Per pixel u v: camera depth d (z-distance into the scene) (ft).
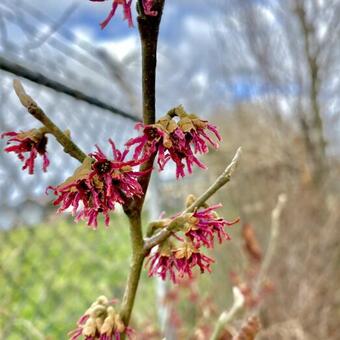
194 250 2.91
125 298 3.07
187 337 9.56
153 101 2.64
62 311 10.72
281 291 14.25
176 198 14.84
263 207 20.68
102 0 2.21
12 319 7.87
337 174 25.38
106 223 2.57
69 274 11.61
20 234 9.75
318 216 20.21
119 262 13.17
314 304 14.25
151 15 2.43
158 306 9.81
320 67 25.12
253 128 26.91
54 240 11.52
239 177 21.42
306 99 25.66
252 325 4.37
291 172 24.49
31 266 10.05
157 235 2.99
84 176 2.56
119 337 2.99
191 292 9.96
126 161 2.58
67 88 7.28
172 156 2.65
